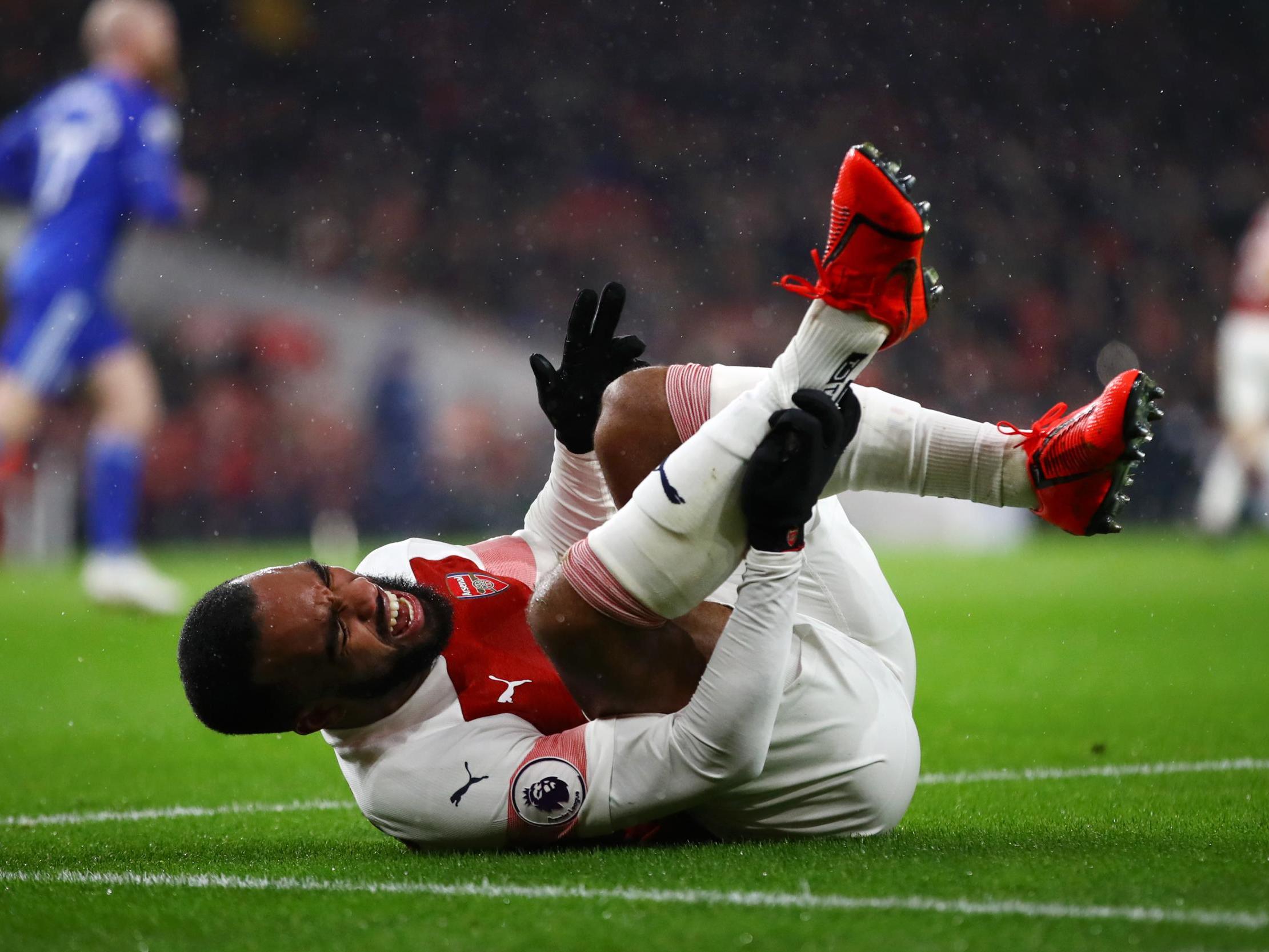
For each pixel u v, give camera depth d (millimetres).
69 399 26328
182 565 23156
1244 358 21469
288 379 32250
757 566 4332
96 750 8680
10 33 34500
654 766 4508
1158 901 3766
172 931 3848
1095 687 10523
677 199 37656
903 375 35031
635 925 3656
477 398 33844
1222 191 39906
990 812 5836
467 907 3926
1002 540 28984
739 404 4320
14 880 4586
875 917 3650
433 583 4898
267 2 36094
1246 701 9617
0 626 15305
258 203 34844
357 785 4855
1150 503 30984
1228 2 41250
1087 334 37312
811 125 39125
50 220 16734
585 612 4402
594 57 38375
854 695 4730
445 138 36844
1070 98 40344
